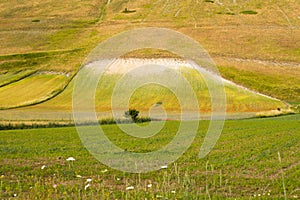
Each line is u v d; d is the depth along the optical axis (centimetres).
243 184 1580
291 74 8531
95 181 1608
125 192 1455
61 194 1439
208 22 12875
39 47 11200
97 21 13700
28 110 6106
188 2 15250
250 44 10794
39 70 8850
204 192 1469
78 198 1388
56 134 3088
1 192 1453
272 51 10256
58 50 10612
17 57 10012
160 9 14638
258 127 3478
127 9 14900
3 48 11231
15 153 2200
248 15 13588
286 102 6681
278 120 4534
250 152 2223
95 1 15975
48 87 7688
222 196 1425
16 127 3922
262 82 7750
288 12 13825
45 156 2106
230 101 6262
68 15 14275
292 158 2097
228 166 1881
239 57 9631
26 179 1645
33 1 15775
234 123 3888
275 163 1950
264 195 1435
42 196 1411
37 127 3938
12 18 13988
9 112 5875
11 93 7519
